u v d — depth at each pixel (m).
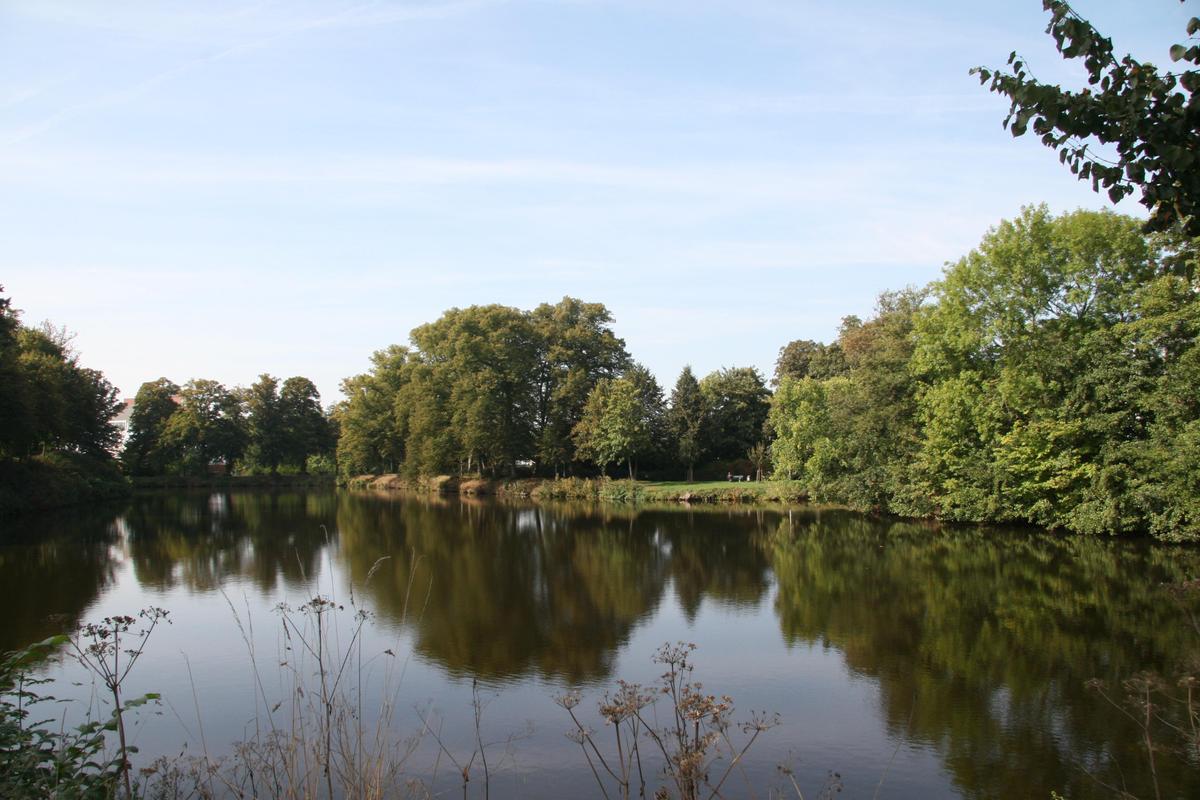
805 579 20.11
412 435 63.50
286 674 11.93
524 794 7.99
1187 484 22.80
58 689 11.31
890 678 11.88
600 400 53.66
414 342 70.19
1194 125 4.13
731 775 8.57
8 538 29.48
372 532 31.78
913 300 52.66
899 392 35.28
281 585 19.53
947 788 8.25
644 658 13.11
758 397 60.19
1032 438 27.56
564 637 14.47
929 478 32.47
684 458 55.69
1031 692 11.14
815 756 9.09
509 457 58.62
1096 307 27.36
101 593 18.41
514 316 59.53
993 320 29.62
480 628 15.17
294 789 6.06
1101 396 25.72
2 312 35.00
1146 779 8.36
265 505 47.66
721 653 13.36
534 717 10.35
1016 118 4.42
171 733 9.52
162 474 76.00
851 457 37.88
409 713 10.43
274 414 80.75
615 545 27.47
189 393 76.19
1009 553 23.53
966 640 13.89
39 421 38.12
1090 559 22.00
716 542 27.95
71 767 5.17
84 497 47.00
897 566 21.75
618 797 7.90
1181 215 4.36
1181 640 13.60
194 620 15.57
